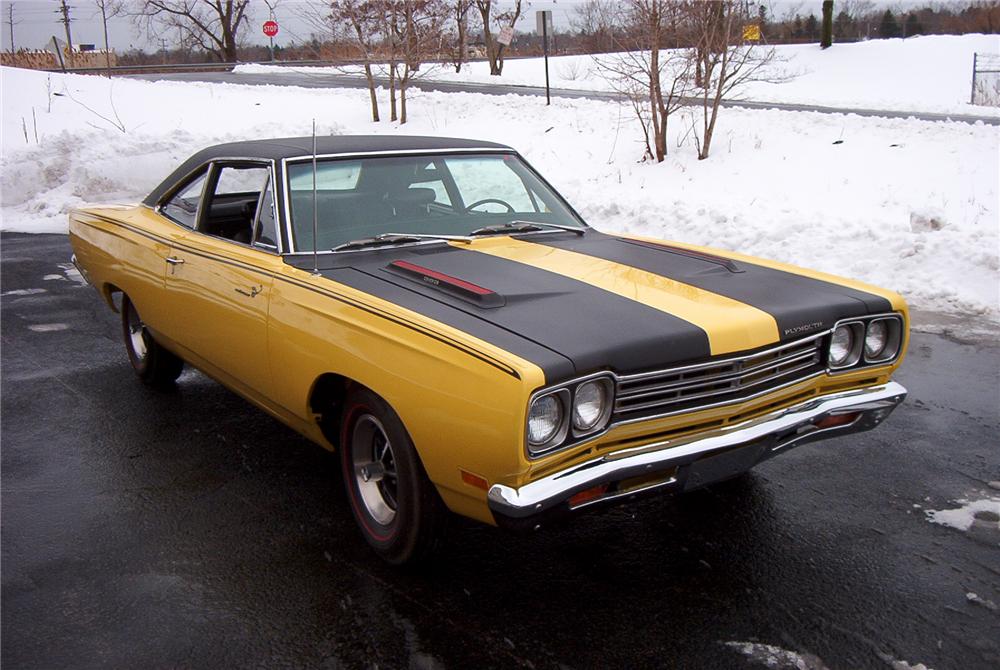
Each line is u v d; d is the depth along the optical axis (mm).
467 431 2748
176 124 19922
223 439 4691
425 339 2930
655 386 2900
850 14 62969
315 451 4539
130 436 4730
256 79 30875
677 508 3887
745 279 3645
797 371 3299
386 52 20641
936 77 31281
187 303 4387
